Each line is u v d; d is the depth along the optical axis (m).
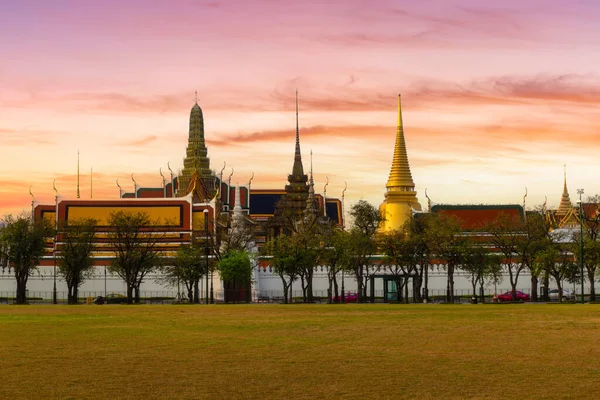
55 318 90.94
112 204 195.00
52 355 57.09
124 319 89.06
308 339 66.38
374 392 44.38
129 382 47.12
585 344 62.50
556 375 48.97
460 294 188.75
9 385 46.38
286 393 44.19
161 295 181.00
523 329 74.06
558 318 86.88
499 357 55.75
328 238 168.00
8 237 158.88
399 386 45.88
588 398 42.97
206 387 45.72
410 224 178.12
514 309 105.88
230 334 70.69
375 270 180.38
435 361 54.03
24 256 160.12
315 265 165.00
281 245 156.88
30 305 134.50
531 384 46.34
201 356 56.47
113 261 165.62
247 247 195.50
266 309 110.62
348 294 172.38
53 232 169.62
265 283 185.25
